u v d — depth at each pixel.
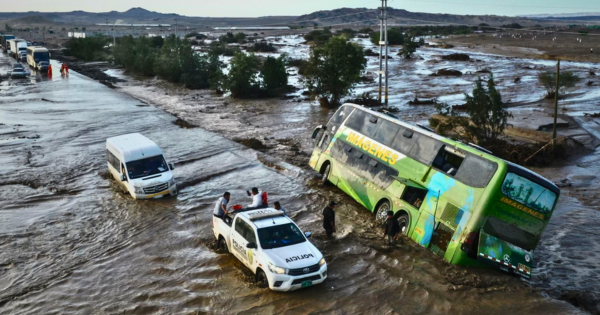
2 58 105.19
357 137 20.61
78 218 17.88
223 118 40.28
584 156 27.92
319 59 45.41
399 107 44.03
